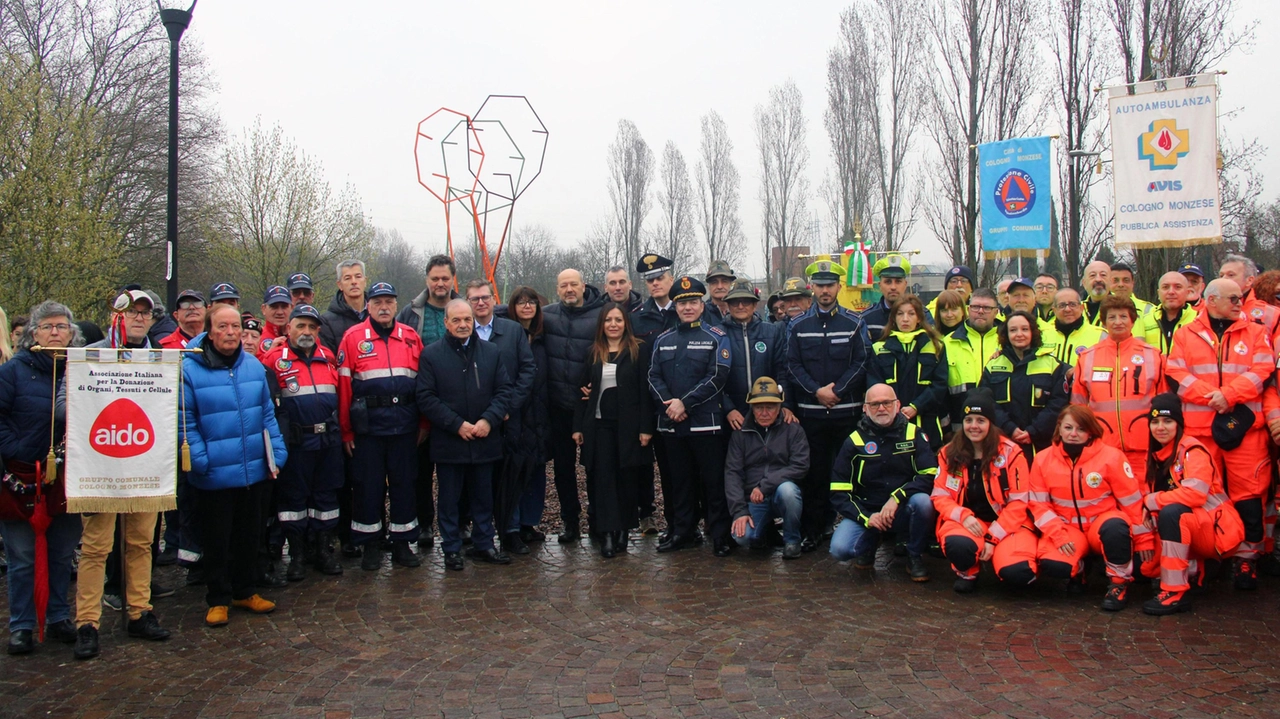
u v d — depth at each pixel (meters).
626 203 46.50
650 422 6.99
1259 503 5.76
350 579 6.41
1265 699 4.02
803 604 5.68
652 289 7.62
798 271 41.69
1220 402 5.66
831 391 6.84
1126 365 6.08
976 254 21.97
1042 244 9.62
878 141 31.47
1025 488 5.82
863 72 31.92
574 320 7.41
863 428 6.41
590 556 7.03
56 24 26.66
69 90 25.03
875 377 6.92
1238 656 4.57
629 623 5.36
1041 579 6.16
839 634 5.08
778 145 41.53
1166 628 5.04
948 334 6.90
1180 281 6.47
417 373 6.70
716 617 5.45
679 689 4.33
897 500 6.16
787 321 8.37
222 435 5.38
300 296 7.42
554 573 6.52
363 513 6.61
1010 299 7.51
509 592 6.05
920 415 6.64
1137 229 8.16
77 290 19.84
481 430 6.59
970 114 21.69
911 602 5.68
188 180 29.88
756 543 7.17
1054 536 5.70
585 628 5.28
